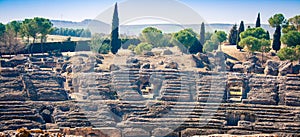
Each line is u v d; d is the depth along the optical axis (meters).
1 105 81.25
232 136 38.88
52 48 129.88
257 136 35.41
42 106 82.50
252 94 93.50
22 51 124.81
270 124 79.06
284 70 107.62
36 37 134.75
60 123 74.50
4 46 122.50
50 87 91.44
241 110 82.19
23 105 82.62
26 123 75.69
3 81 93.12
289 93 93.56
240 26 144.38
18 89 91.12
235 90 95.62
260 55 125.56
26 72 96.38
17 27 127.81
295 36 125.75
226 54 124.06
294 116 82.94
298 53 116.69
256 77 99.31
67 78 93.50
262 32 137.50
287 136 75.38
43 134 25.52
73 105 77.94
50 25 130.12
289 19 144.00
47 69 106.19
